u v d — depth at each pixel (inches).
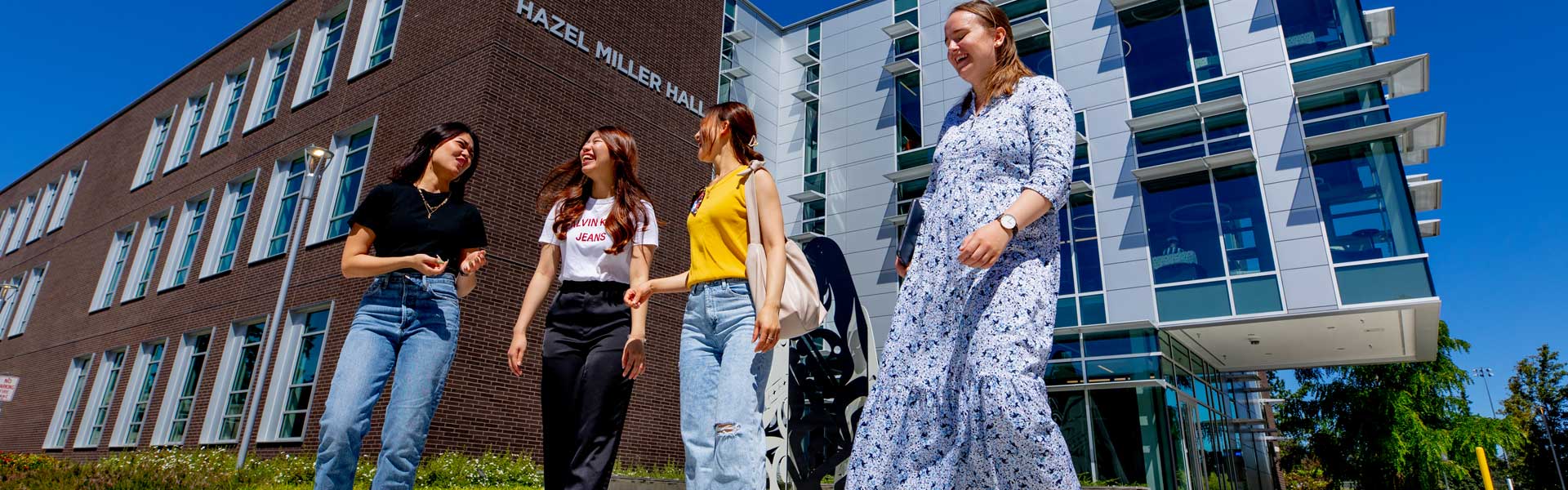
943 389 79.7
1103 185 705.0
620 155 148.1
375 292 133.5
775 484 215.2
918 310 86.4
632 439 528.7
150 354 642.8
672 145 628.1
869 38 924.0
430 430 413.4
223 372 539.8
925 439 78.9
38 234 952.9
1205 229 646.5
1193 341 718.5
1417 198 749.9
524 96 516.1
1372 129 597.6
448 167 145.6
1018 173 85.9
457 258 144.7
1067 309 687.7
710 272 126.0
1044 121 83.7
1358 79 614.5
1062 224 713.6
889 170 842.2
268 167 627.5
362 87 583.2
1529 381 1754.4
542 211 156.6
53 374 747.4
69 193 934.4
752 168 124.5
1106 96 731.4
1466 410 1115.9
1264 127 645.3
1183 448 625.6
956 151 91.1
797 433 227.9
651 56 631.2
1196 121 677.3
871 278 810.2
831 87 929.5
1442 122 582.6
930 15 880.3
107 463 330.3
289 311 512.7
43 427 711.7
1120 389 616.7
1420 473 1053.8
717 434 115.1
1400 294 557.9
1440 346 1109.7
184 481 311.1
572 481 133.6
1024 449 71.6
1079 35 766.5
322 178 565.0
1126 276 668.7
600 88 575.8
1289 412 1194.0
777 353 228.1
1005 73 92.8
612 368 140.0
